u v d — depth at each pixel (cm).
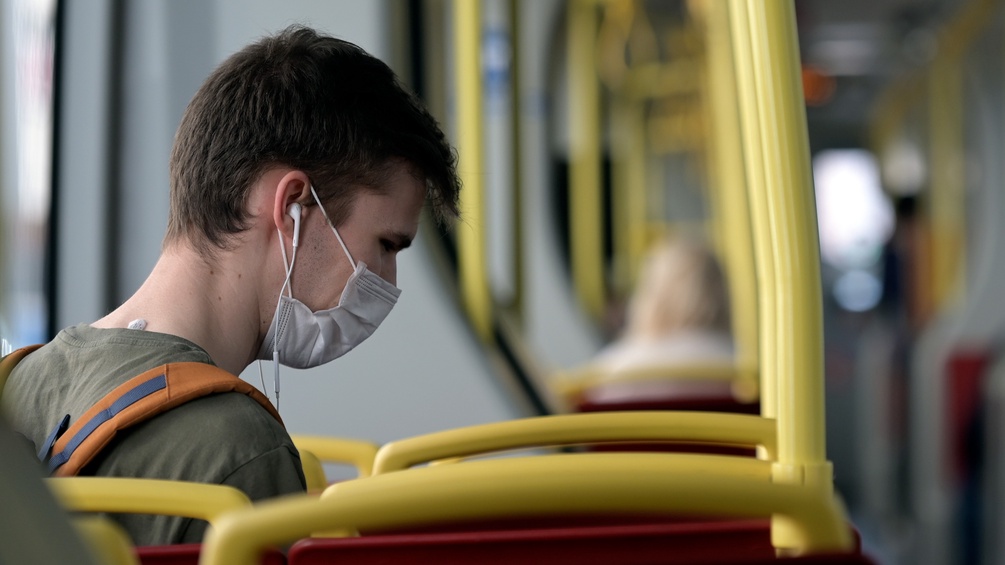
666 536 124
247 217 184
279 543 103
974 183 1113
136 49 472
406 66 503
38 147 460
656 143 1313
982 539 948
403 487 104
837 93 1819
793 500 111
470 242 523
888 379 1105
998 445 973
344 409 500
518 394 510
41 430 169
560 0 1159
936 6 1411
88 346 173
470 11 525
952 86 1112
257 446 157
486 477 105
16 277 435
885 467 1084
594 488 105
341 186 187
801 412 162
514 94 711
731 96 777
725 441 181
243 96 185
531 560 121
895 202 1186
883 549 955
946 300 1106
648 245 1250
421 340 508
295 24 197
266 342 191
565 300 1139
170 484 138
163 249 189
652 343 618
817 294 163
